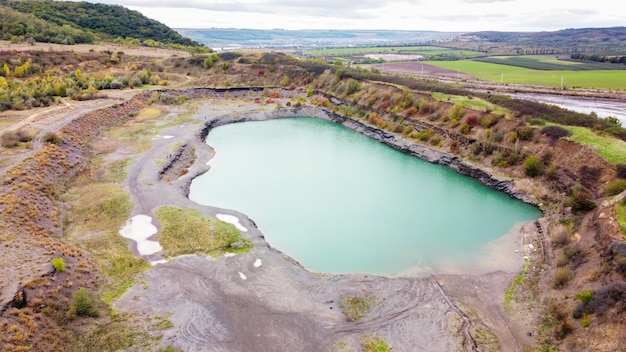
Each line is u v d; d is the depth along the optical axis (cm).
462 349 2522
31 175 4278
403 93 7731
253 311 2778
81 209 4100
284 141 7256
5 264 2759
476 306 2931
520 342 2584
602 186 4069
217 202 4731
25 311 2367
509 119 5800
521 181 4991
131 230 3762
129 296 2856
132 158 5588
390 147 6988
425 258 3612
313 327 2653
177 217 4019
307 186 5278
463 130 6131
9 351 2078
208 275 3148
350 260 3578
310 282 3141
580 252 3152
